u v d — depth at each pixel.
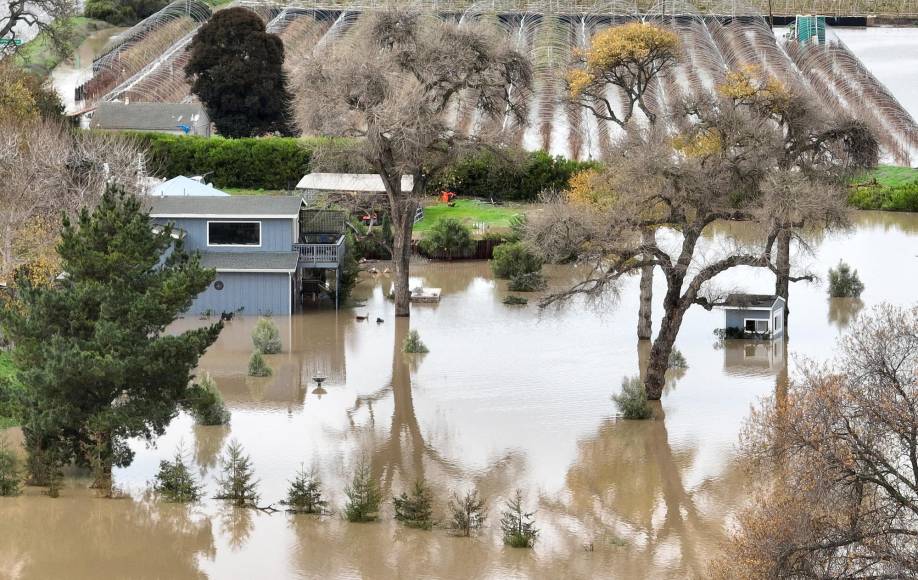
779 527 52.31
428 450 82.69
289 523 69.94
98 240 75.62
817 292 131.00
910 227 167.50
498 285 138.38
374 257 150.25
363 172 157.75
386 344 111.31
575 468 79.25
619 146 106.00
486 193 173.62
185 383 74.06
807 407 55.53
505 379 100.06
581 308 126.81
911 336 59.03
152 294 73.38
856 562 51.59
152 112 185.25
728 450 82.06
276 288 120.44
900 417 53.28
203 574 62.91
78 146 140.12
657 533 69.00
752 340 112.25
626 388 89.69
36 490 73.50
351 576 62.97
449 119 191.25
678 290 92.38
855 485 52.94
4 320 73.19
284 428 87.06
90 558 64.56
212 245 121.62
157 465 78.75
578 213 92.00
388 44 128.12
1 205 111.19
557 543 67.50
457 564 64.62
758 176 95.31
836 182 110.50
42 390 69.88
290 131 193.38
